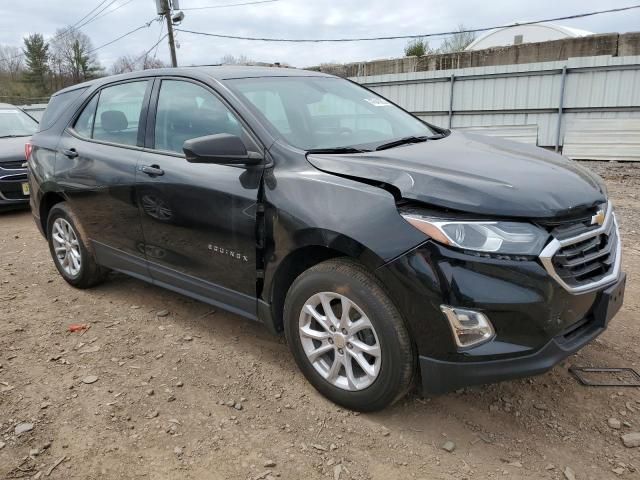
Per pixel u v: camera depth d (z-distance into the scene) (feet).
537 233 7.82
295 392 10.05
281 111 10.90
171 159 11.50
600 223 8.69
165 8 90.68
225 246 10.49
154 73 12.61
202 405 9.71
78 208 14.11
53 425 9.19
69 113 14.92
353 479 7.93
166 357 11.39
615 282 8.87
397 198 8.38
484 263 7.70
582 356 11.09
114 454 8.49
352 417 9.29
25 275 16.71
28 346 11.98
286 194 9.35
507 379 8.00
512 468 8.08
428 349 8.18
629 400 9.62
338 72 67.31
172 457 8.41
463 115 52.80
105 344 12.01
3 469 8.18
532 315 7.77
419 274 7.90
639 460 8.17
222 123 10.79
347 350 9.13
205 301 11.54
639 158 44.14
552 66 46.80
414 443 8.64
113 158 12.82
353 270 8.77
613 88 44.73
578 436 8.75
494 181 8.40
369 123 12.17
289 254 9.37
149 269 12.56
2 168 24.68
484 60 57.82
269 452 8.49
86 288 15.29
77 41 179.83
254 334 12.35
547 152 11.05
